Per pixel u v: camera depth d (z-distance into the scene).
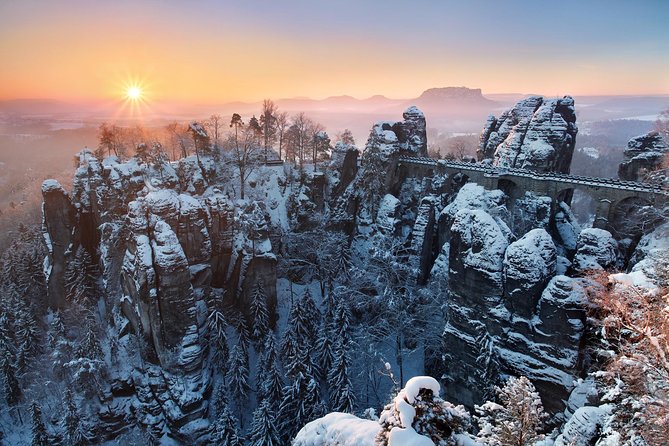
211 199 75.88
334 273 79.31
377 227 86.31
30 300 80.12
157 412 61.69
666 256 32.34
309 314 68.62
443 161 84.06
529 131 77.25
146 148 92.81
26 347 70.12
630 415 21.94
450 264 55.12
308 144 99.75
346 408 52.41
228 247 76.06
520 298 47.44
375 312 73.50
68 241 80.12
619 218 60.81
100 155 96.31
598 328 41.44
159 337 61.09
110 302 73.00
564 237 69.31
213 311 63.50
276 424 53.81
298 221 87.94
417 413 15.37
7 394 66.94
